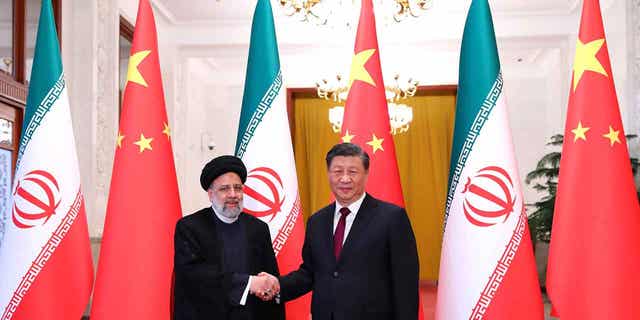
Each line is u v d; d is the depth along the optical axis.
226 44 8.55
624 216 2.50
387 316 2.33
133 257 2.82
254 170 3.02
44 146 2.84
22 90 5.13
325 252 2.41
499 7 7.89
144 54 2.96
